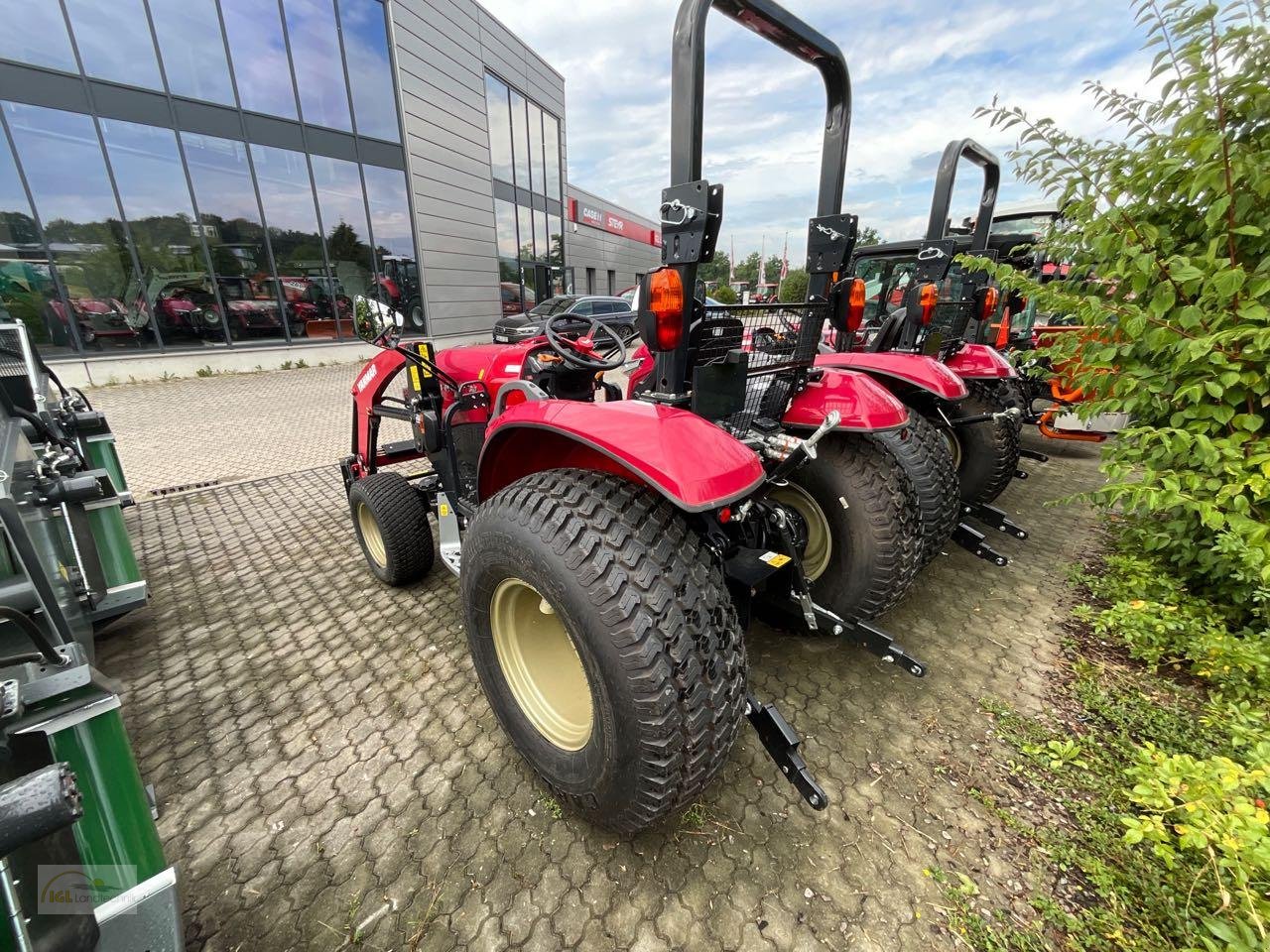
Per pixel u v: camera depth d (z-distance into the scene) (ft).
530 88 53.62
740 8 4.60
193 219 31.60
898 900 4.56
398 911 4.56
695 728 4.09
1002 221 18.48
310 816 5.44
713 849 5.00
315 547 11.59
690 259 4.45
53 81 26.78
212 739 6.47
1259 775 4.20
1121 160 7.66
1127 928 4.28
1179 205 7.34
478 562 5.19
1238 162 6.33
